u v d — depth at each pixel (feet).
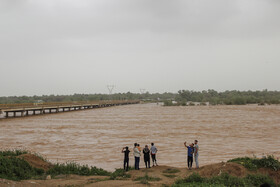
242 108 325.83
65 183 39.75
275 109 294.87
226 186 36.50
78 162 64.18
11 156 49.57
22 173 42.19
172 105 469.98
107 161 65.72
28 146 85.66
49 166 51.70
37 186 36.78
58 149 80.79
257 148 80.43
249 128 130.62
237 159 50.24
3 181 35.76
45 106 243.81
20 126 144.66
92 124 156.66
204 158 67.77
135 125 150.61
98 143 91.76
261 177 40.04
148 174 47.37
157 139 99.96
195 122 164.45
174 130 126.41
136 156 52.34
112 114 251.39
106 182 40.34
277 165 43.80
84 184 39.27
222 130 124.57
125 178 44.47
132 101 606.14
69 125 150.92
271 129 125.90
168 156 70.90
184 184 38.22
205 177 41.47
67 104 297.33
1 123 160.76
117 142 93.91
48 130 127.75
